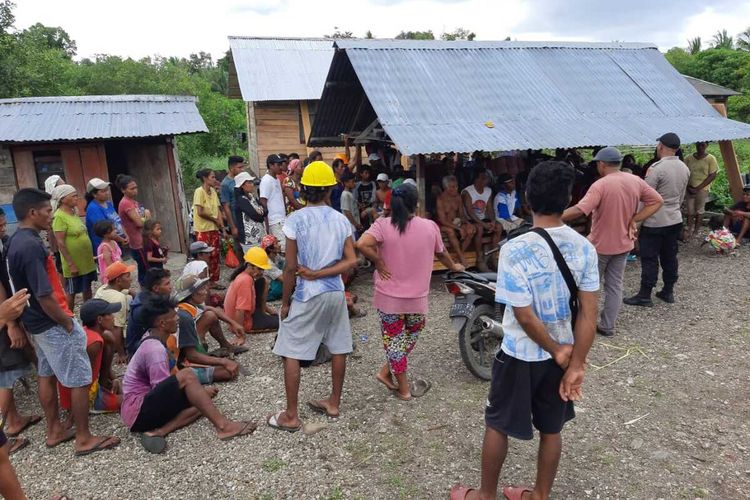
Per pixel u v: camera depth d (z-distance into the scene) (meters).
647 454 3.40
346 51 7.74
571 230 2.48
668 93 8.84
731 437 3.55
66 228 5.69
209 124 21.48
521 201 8.56
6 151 8.85
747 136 7.93
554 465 2.63
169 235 10.15
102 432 3.94
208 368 4.56
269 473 3.35
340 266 3.69
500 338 4.59
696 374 4.45
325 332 3.81
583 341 2.41
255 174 15.25
